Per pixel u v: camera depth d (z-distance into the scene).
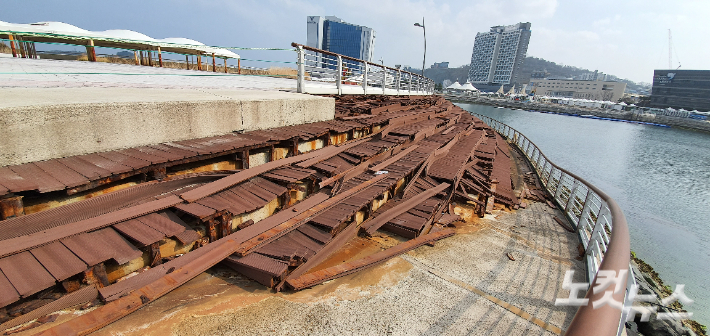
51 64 12.38
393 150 8.03
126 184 3.84
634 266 8.78
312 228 4.50
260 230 4.10
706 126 63.25
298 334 3.04
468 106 100.62
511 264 5.07
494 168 11.80
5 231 2.71
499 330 3.46
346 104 11.12
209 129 5.19
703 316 7.39
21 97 3.98
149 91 6.16
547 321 3.72
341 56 12.11
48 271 2.56
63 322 2.59
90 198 3.38
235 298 3.37
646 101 120.50
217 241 3.72
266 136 5.50
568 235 6.63
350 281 4.02
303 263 3.92
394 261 4.63
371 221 5.60
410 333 3.25
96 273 2.86
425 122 12.14
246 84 11.36
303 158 5.95
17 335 2.39
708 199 21.12
